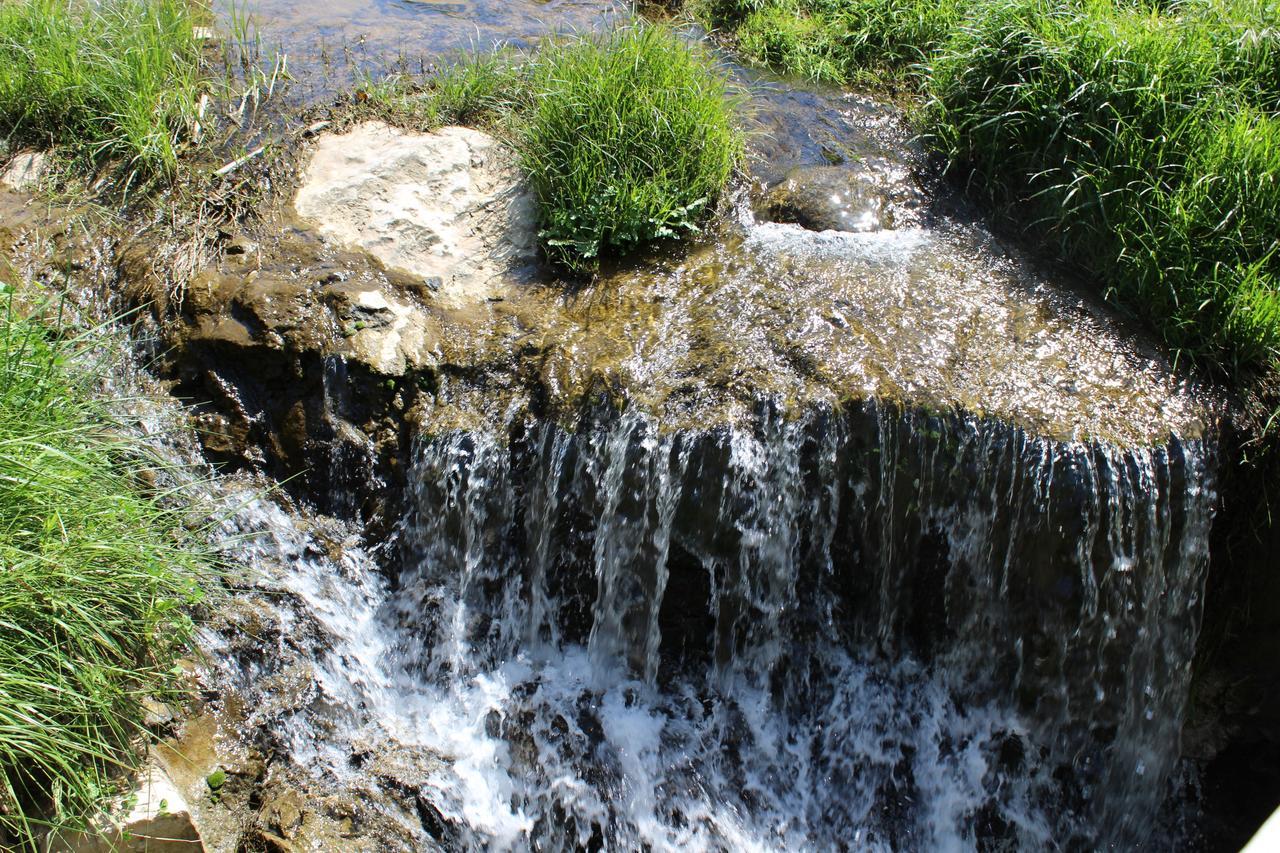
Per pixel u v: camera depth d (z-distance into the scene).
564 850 4.79
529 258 5.88
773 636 5.06
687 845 4.79
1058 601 4.76
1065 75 6.01
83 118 6.38
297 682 4.88
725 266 5.71
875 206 6.14
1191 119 5.68
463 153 6.27
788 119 6.86
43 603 3.99
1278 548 4.93
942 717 5.00
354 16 7.98
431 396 5.34
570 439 5.06
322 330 5.40
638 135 6.01
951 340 5.21
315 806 4.55
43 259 5.79
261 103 6.73
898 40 7.50
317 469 5.34
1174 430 4.80
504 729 4.99
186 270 5.65
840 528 4.95
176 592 4.44
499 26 7.87
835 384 4.95
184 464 5.28
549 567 5.17
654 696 5.12
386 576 5.31
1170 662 4.92
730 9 8.00
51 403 4.48
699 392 5.00
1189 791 5.14
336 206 5.98
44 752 3.93
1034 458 4.71
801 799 4.96
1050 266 5.76
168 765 4.33
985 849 4.91
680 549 4.93
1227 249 5.36
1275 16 6.26
